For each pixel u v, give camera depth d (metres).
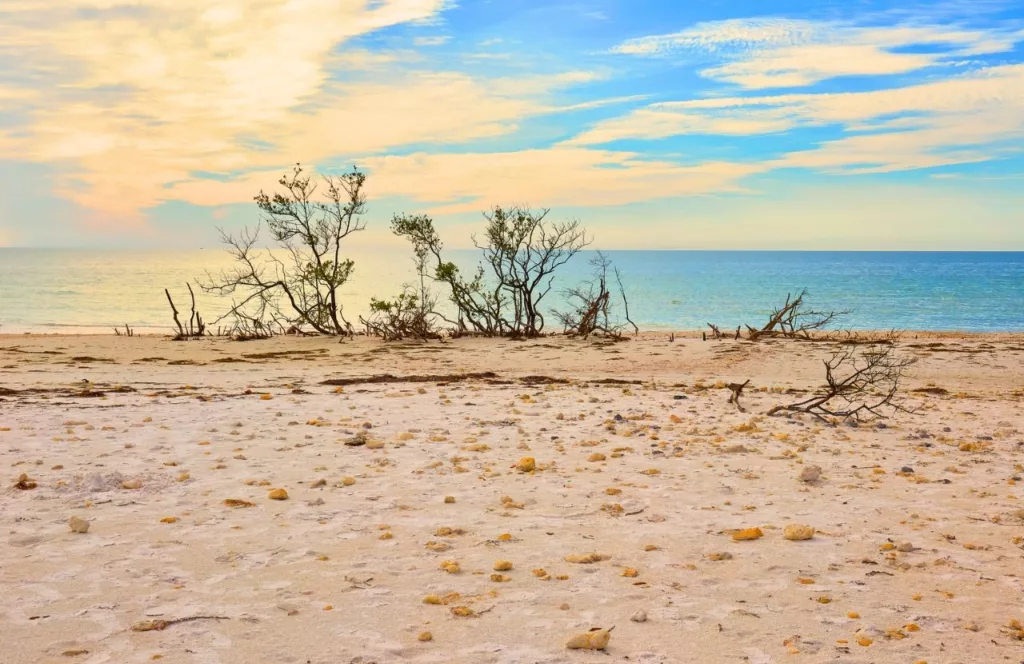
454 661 4.14
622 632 4.56
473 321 36.25
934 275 153.12
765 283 120.25
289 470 8.66
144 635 4.40
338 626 4.58
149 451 9.49
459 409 13.72
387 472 8.66
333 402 14.59
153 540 6.13
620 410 13.93
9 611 4.70
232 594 5.05
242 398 15.27
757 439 11.11
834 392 14.59
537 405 14.51
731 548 6.17
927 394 19.12
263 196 36.09
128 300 79.81
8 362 25.36
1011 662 4.18
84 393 16.17
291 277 38.53
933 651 4.32
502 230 35.25
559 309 68.75
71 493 7.47
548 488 8.04
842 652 4.29
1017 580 5.51
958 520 7.05
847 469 9.22
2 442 9.91
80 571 5.41
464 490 7.91
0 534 6.18
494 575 5.43
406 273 150.50
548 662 4.14
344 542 6.18
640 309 71.12
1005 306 76.19
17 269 173.38
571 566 5.72
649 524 6.80
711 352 27.12
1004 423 13.52
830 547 6.21
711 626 4.65
